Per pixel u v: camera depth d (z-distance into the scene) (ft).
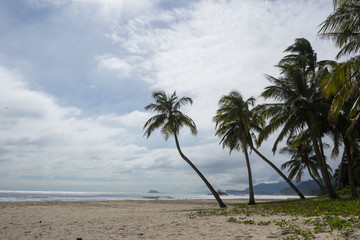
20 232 28.76
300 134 68.33
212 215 41.22
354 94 45.27
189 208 72.33
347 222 22.99
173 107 75.36
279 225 26.30
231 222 31.73
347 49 41.73
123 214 51.88
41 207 69.26
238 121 78.48
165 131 76.74
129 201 119.75
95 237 25.22
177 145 74.90
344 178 113.80
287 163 111.65
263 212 40.52
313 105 59.52
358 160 90.38
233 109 74.08
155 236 25.02
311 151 104.58
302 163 108.78
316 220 26.63
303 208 40.27
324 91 41.65
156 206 85.15
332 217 26.81
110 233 27.40
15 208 63.10
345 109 61.93
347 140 62.34
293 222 27.07
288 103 62.23
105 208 73.67
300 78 63.31
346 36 43.09
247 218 33.71
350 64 37.76
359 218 23.80
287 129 61.11
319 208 37.65
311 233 21.08
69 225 34.40
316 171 106.52
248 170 73.87
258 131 83.97
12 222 37.76
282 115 62.13
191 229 28.43
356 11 38.32
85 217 45.96
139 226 32.27
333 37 46.16
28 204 78.02
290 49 87.81
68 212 57.52
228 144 87.40
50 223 36.65
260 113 69.41
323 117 63.72
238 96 76.18
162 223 34.53
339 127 60.18
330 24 40.83
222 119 75.77
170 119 73.61
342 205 37.88
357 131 60.03
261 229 25.29
